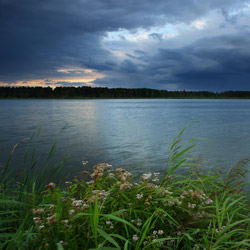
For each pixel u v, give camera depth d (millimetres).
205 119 29984
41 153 10570
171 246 2371
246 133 17344
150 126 22500
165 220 2551
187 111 49188
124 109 57344
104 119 30469
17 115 37062
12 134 16781
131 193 2729
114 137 15688
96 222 1798
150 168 8336
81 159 9594
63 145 12633
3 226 2578
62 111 48594
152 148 12078
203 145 12844
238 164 3438
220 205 2855
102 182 3006
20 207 2699
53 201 2902
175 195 3016
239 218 2830
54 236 2078
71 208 2457
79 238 2139
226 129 19812
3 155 10133
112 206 2588
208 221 2412
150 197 2619
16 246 2031
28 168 8023
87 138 15117
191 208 2521
